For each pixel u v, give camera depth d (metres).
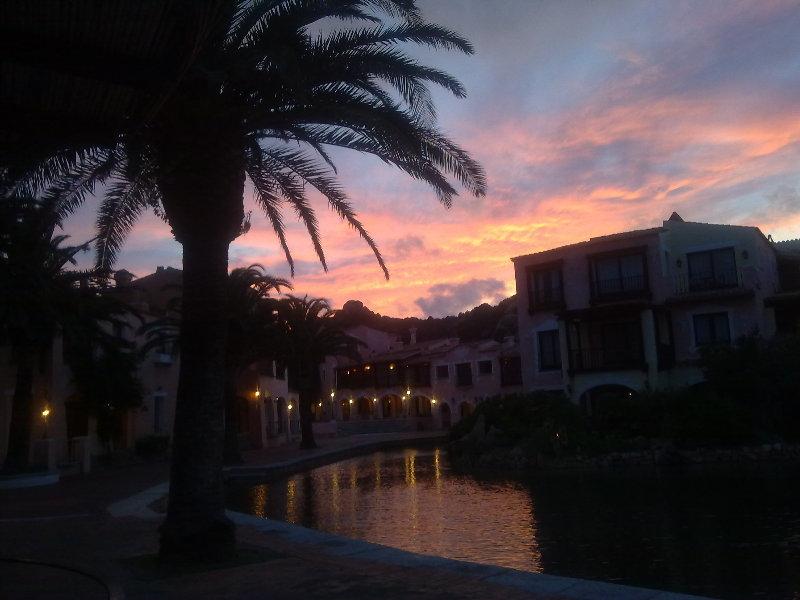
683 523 14.83
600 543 13.15
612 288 38.53
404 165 11.26
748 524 14.31
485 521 16.19
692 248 37.78
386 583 7.60
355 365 76.56
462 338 92.19
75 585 7.17
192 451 9.25
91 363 32.34
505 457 30.23
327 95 10.16
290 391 66.62
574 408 33.44
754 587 9.74
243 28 9.62
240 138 9.98
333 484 26.39
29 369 26.83
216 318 9.52
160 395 39.53
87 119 7.71
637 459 27.95
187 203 9.42
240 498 23.08
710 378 30.84
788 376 29.16
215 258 9.58
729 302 35.94
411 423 68.62
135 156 9.45
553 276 40.81
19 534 12.60
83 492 21.53
